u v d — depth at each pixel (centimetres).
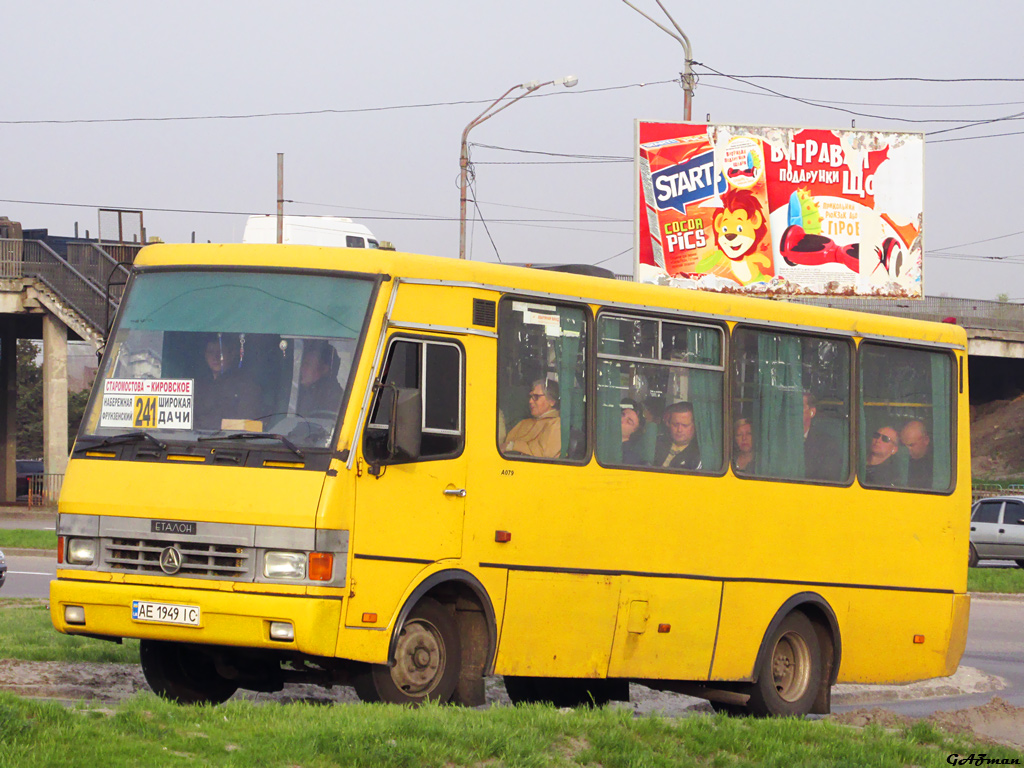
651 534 1695
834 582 1930
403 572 1416
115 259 7244
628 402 1697
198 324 1461
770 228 6103
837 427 1966
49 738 1084
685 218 6003
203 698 1582
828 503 1928
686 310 1778
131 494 1388
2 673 1764
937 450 2103
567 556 1598
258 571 1340
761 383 1870
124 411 1450
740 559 1806
